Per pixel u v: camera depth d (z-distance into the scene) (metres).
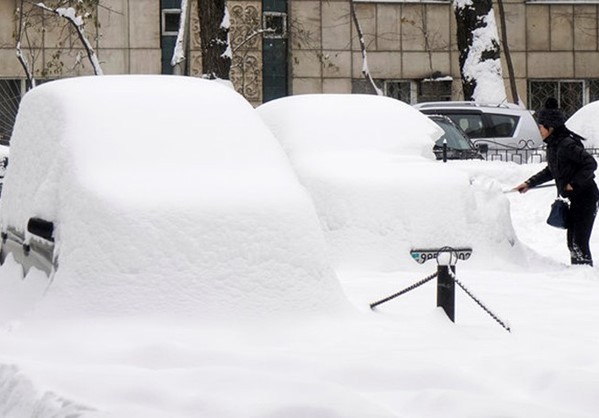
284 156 13.49
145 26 54.09
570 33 57.84
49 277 12.77
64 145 13.16
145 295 12.10
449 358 10.94
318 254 12.59
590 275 18.09
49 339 11.77
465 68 43.41
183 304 12.10
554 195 27.47
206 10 38.78
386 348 11.40
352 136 20.45
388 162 19.86
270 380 9.91
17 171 14.55
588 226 20.03
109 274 12.16
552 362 10.57
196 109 13.65
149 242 12.20
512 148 34.59
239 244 12.33
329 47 55.84
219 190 12.59
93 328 11.85
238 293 12.20
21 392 10.05
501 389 10.01
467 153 29.91
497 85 43.12
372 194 18.95
